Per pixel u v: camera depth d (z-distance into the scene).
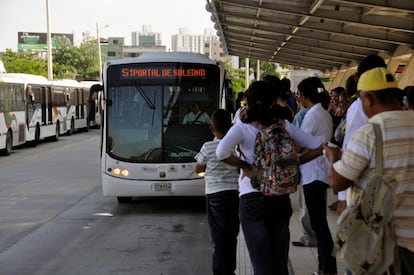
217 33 27.05
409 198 3.81
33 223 10.76
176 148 11.43
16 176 17.16
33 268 7.84
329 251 6.50
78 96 38.41
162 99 11.60
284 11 15.01
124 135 11.56
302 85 6.68
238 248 8.72
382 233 3.73
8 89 23.83
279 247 5.21
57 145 28.89
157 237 9.62
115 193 11.52
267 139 5.08
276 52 31.22
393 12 14.34
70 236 9.71
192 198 13.25
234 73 62.91
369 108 3.97
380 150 3.79
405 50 18.78
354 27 17.38
